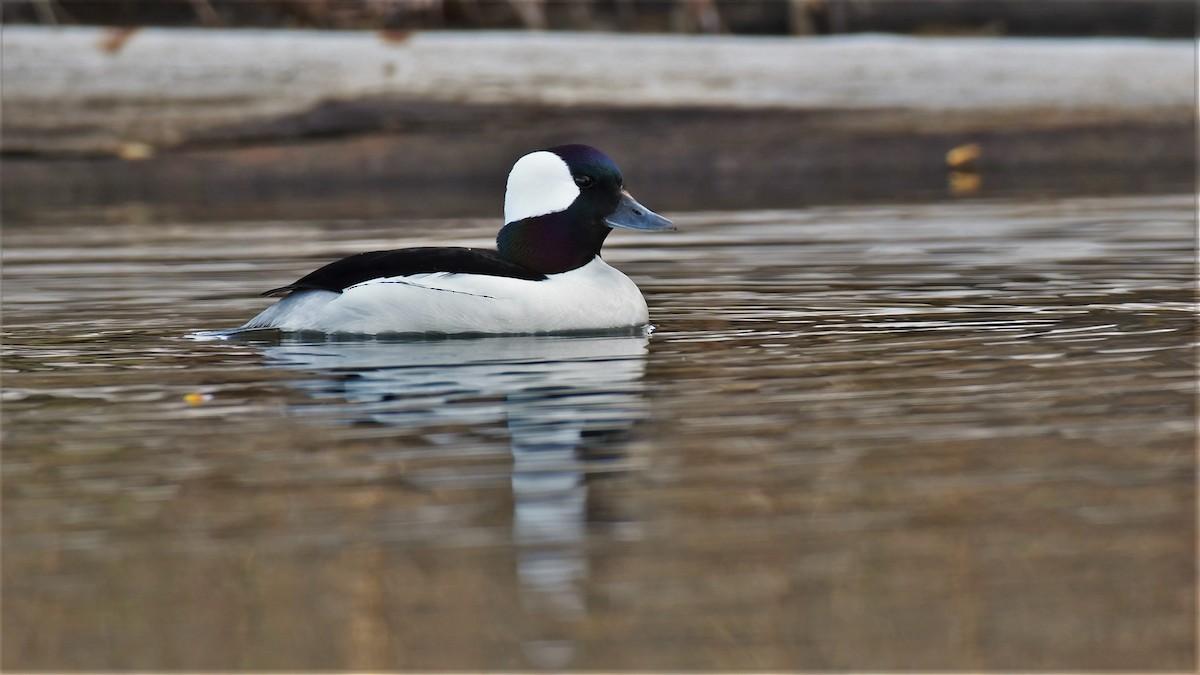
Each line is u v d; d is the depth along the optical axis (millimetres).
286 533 6605
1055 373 9477
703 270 14844
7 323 11992
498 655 5469
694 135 24688
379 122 24172
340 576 6137
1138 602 5828
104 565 6277
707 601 5891
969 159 25297
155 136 23938
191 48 23812
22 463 7688
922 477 7285
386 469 7480
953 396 8875
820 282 13805
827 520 6703
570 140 24484
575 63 24328
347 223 19672
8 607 5891
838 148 25094
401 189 24047
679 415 8477
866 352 10266
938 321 11516
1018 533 6523
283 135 24156
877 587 6000
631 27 26688
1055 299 12500
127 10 25828
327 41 24078
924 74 25141
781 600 5875
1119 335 10773
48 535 6621
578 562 6258
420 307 10844
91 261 16094
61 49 23531
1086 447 7738
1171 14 27219
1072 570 6125
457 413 8555
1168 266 14359
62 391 9312
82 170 23922
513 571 6172
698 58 24578
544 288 10969
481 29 26375
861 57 24984
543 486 7180
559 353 10281
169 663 5445
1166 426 8117
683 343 10664
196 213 21297
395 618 5770
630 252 16594
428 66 24094
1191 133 25734
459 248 11492
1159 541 6395
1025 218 18828
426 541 6500
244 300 13266
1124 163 25656
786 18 26656
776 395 8945
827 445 7840
